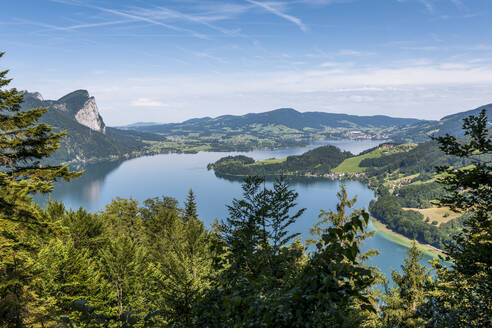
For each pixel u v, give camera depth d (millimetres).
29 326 11945
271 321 2594
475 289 9938
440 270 12219
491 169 9109
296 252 4613
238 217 8141
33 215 12844
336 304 2607
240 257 5070
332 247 2807
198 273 19656
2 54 12969
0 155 13164
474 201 9812
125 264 24828
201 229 24516
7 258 13039
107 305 23766
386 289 18609
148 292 24203
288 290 2863
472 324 10633
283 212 8336
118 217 46938
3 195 11688
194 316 3891
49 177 13523
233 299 2879
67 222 28906
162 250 31703
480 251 8852
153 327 4484
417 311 16922
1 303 11609
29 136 13305
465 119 9797
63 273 21750
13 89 13258
